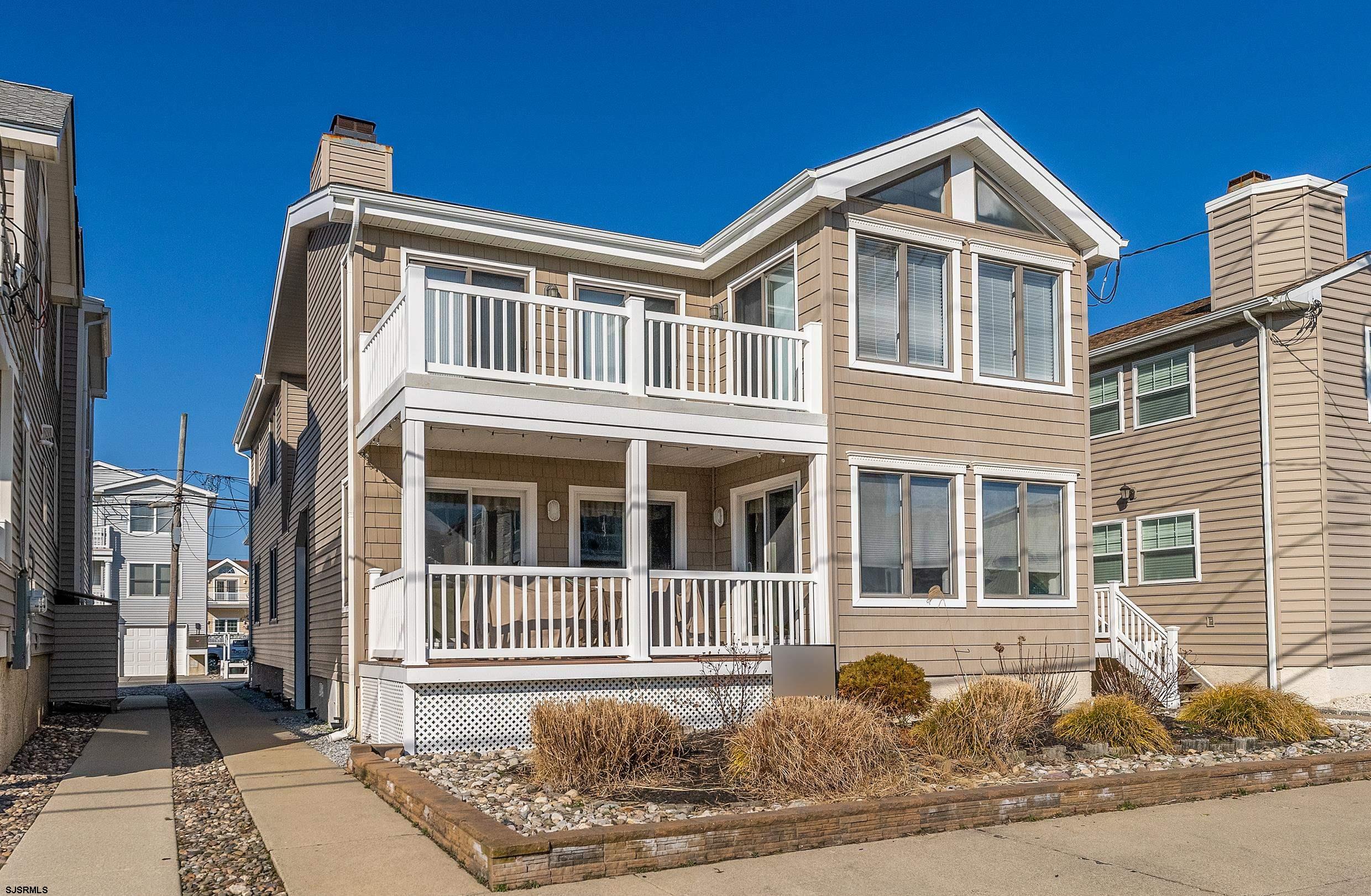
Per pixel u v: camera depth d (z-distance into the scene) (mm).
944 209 13617
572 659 11203
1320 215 17359
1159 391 19016
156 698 22312
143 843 7332
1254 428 17141
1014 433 13680
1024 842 7129
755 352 13992
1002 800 7668
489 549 13352
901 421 12891
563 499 13742
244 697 22516
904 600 12664
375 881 6262
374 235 12891
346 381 13219
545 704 8898
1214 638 17547
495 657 10758
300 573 17875
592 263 14227
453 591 12531
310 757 11461
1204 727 11477
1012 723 9625
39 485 13891
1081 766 9297
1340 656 16156
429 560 12906
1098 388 20484
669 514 14562
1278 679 16375
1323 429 16484
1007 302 13977
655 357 14594
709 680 11453
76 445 20031
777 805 7504
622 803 7633
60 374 18609
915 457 12930
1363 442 16953
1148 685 14445
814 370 12688
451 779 8812
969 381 13430
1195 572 18016
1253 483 17078
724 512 14406
